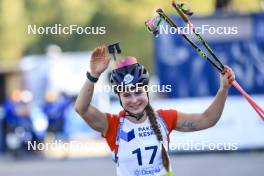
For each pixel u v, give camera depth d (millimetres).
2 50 96562
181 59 42375
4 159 50344
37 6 92000
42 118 50531
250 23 41562
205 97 42531
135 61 14281
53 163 44031
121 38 89000
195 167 36750
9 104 50844
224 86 14461
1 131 55062
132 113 14258
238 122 41875
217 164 37719
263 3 48031
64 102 49438
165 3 81938
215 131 41625
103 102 51969
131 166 14312
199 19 41156
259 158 39781
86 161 44188
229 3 46156
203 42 14422
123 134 14336
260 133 42000
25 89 65375
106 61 13859
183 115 14680
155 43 42375
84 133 53125
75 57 63500
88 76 13930
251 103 14352
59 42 90500
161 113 14602
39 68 64750
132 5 88812
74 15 89500
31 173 38344
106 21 89000
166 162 14359
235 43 41625
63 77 63469
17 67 66312
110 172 36562
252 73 41906
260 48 41625
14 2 93375
